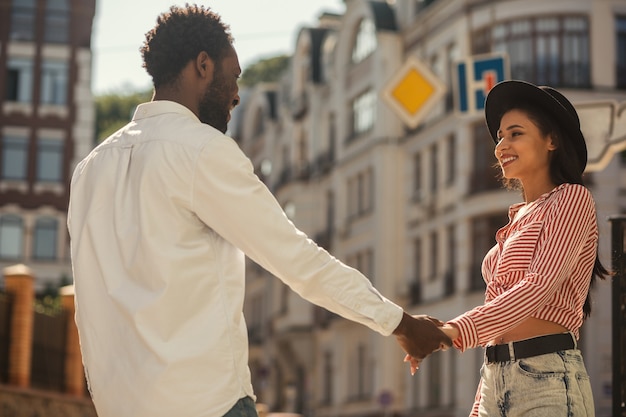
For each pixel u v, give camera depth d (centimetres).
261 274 5603
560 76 3325
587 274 377
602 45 3325
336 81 4588
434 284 3744
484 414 378
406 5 4056
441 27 3719
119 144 347
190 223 334
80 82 4953
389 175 4081
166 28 355
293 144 5072
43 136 4903
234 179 332
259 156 5844
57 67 4950
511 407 367
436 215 3750
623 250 575
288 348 5025
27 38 4941
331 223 4706
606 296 3125
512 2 3388
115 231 337
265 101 5684
